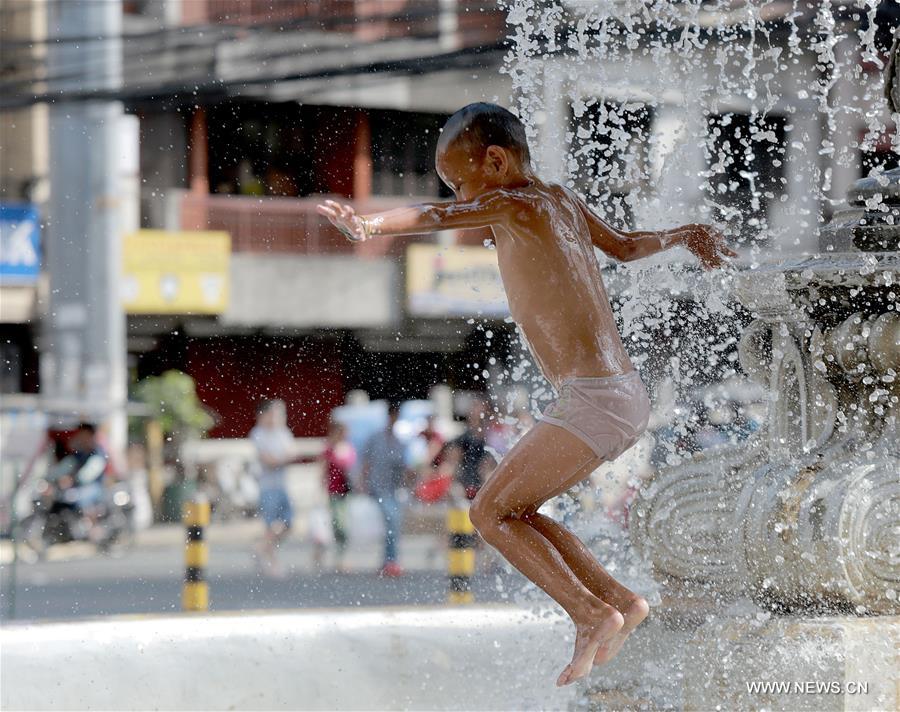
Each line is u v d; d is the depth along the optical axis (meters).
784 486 12.42
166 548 50.69
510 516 11.61
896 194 13.00
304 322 71.56
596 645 11.26
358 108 68.75
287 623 16.02
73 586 41.25
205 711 15.52
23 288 69.00
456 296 70.12
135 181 70.88
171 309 70.88
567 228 11.95
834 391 12.86
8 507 48.34
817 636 11.84
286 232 71.75
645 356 15.46
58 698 15.05
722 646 12.41
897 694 11.92
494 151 11.92
